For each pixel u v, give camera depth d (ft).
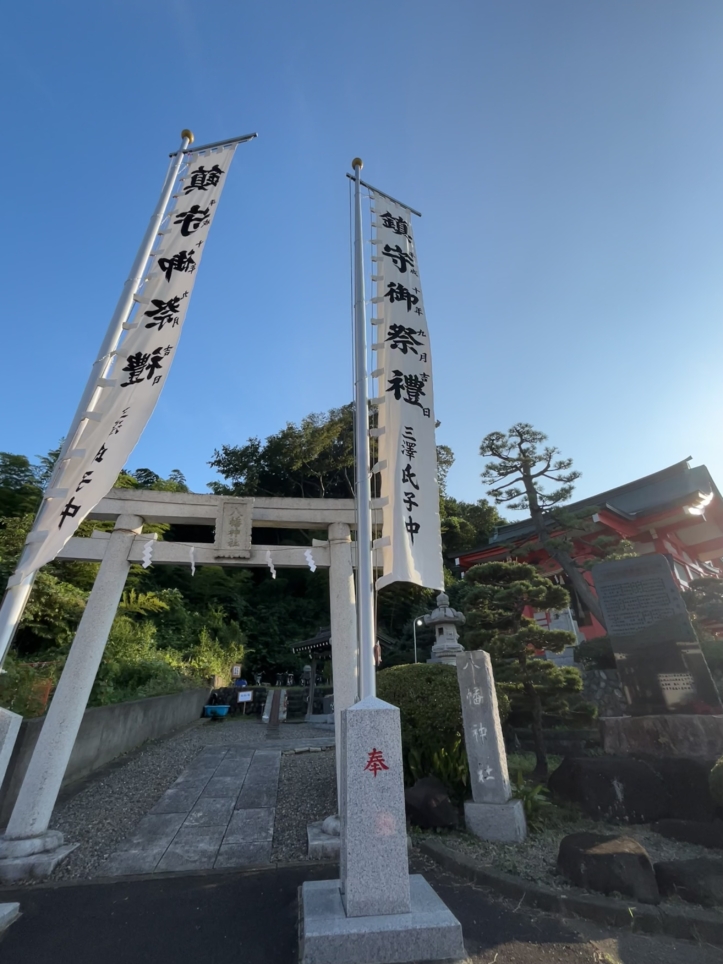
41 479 55.62
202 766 32.14
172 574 88.48
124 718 35.12
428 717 22.61
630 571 29.63
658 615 28.19
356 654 22.62
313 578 105.40
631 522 56.59
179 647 67.72
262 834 20.59
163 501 24.00
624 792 20.21
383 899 11.81
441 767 21.74
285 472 114.93
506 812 18.51
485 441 53.72
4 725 14.14
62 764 19.30
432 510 18.39
